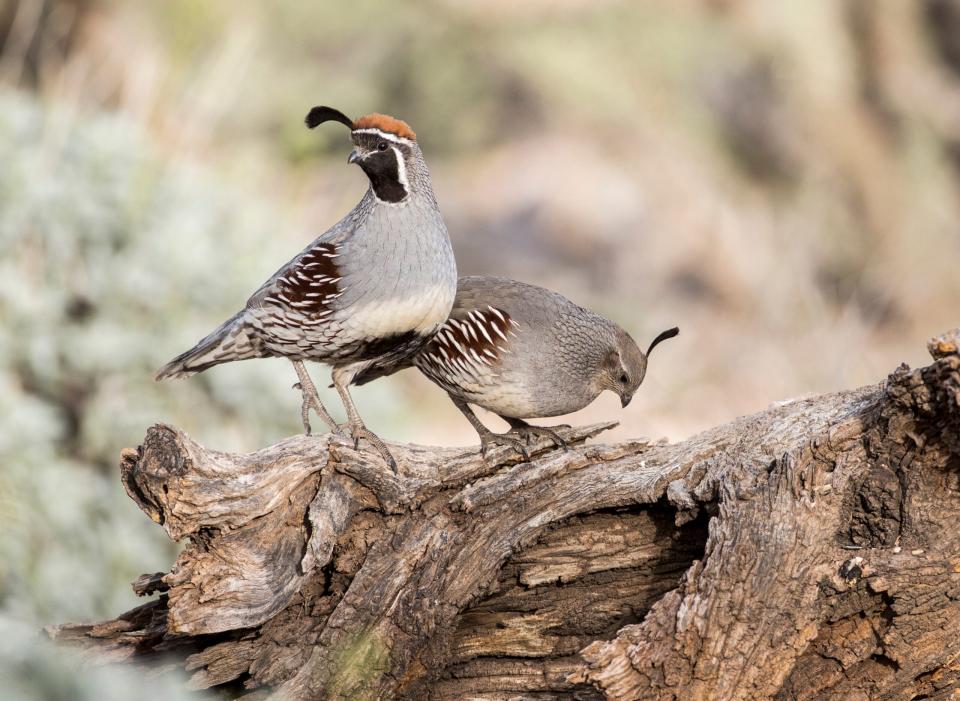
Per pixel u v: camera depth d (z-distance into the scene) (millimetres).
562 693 7090
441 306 7980
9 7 20016
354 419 7723
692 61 25500
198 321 11523
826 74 25969
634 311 20422
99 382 11078
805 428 7074
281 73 22688
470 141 24625
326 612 7125
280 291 7945
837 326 17766
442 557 7043
